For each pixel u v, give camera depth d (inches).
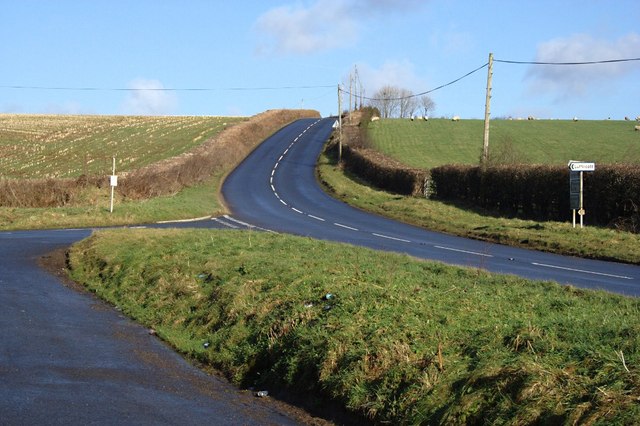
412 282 458.9
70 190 1567.4
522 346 292.4
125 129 3398.1
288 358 354.3
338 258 590.2
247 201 1710.1
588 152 2149.4
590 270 703.1
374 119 3464.6
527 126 3024.1
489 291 435.8
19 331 461.7
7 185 1534.2
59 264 814.5
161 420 290.2
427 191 1594.5
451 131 2915.8
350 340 332.5
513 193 1256.8
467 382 266.7
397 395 283.9
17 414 289.0
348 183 1991.9
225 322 446.3
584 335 293.7
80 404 308.3
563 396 237.9
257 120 3499.0
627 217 987.9
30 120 3865.7
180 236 803.4
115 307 581.3
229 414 307.3
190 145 2773.1
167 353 430.0
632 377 238.5
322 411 312.3
